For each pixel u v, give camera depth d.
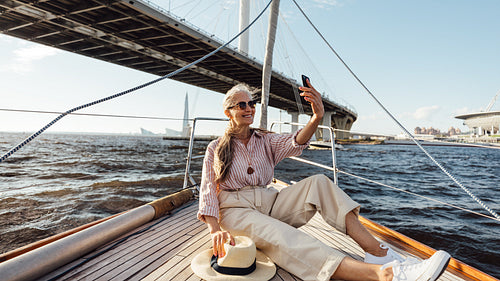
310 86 1.31
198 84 38.06
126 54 27.50
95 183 9.04
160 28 21.38
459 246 4.16
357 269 1.09
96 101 1.30
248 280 1.17
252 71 31.38
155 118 2.69
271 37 5.55
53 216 5.30
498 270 3.44
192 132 2.93
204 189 1.40
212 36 23.95
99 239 1.53
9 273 1.09
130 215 1.86
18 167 13.26
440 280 1.33
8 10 18.84
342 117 61.41
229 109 1.46
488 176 14.27
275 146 1.54
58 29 21.92
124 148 35.22
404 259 1.13
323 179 1.38
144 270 1.31
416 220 5.43
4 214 5.34
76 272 1.29
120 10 18.89
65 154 22.55
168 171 12.70
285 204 1.44
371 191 8.66
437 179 12.55
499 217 1.35
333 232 1.91
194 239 1.71
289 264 1.23
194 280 1.22
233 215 1.39
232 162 1.45
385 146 59.81
